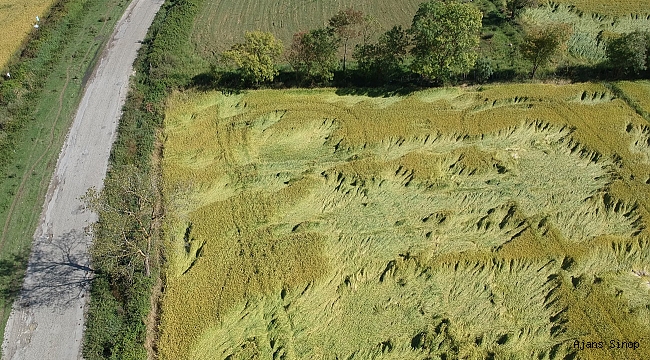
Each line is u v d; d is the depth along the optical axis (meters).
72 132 60.38
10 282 44.66
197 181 52.06
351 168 52.41
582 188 49.84
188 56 72.75
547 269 43.12
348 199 50.38
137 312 41.22
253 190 51.34
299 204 49.69
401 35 61.97
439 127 57.28
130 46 75.44
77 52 73.62
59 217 50.59
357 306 41.53
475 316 40.38
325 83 66.19
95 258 44.97
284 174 52.81
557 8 81.44
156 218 46.84
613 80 64.94
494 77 66.94
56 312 42.47
